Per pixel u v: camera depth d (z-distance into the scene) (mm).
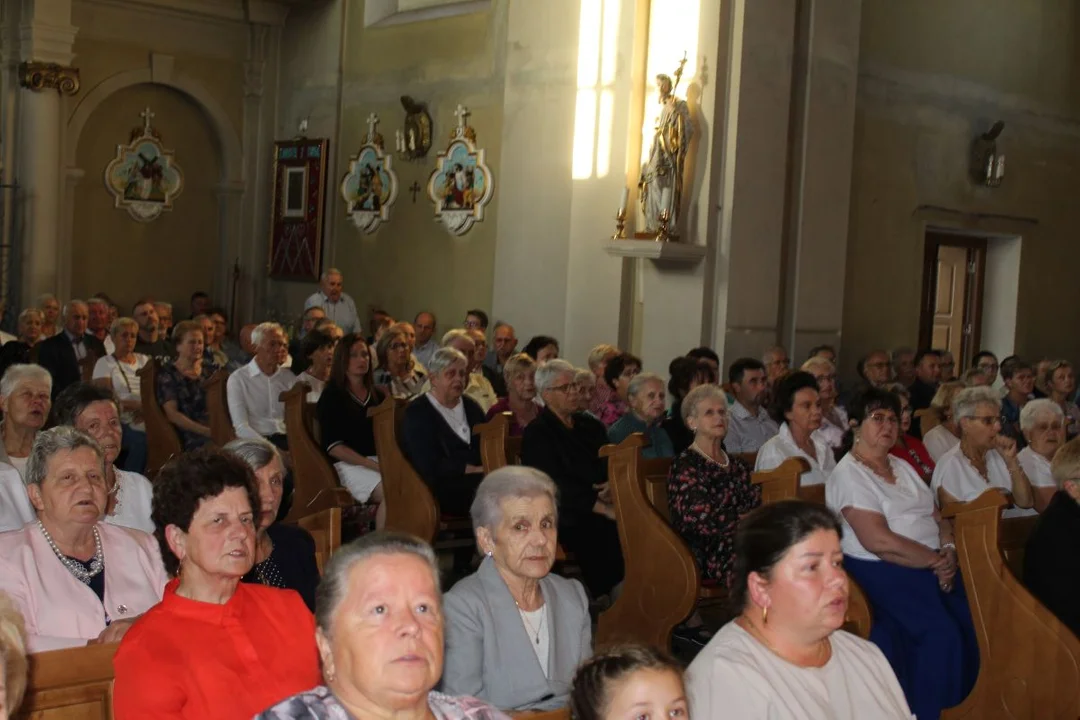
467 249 11836
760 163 9539
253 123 14047
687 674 3002
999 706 4395
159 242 13828
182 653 2787
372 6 12992
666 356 9711
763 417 7574
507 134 11078
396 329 8359
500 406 7438
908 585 4918
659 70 9742
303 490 6672
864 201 11156
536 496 3445
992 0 12359
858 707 3025
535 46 10828
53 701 2766
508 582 3486
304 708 2152
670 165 9484
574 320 10352
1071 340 13742
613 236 9805
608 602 6168
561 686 3453
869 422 5023
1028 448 6043
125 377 8547
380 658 2139
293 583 3738
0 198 12391
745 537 3039
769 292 9734
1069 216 13539
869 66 11078
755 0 9375
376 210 12836
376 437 6348
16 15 12258
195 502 2889
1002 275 13039
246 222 14164
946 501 5629
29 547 3377
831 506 5059
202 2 13367
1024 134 12883
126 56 13125
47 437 3426
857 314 11227
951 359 10555
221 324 10148
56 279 12594
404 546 2252
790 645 2986
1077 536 4535
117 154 13406
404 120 12508
